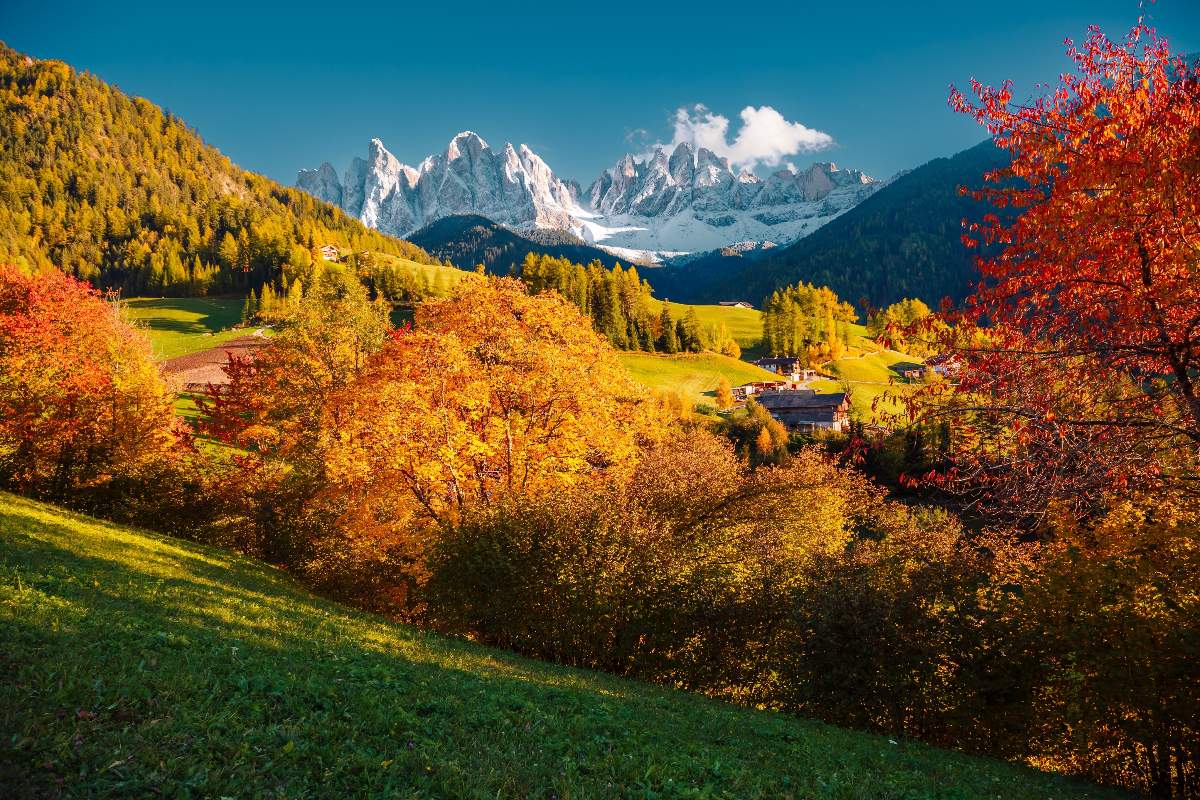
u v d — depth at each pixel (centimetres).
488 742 858
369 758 729
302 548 3025
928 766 1157
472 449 2408
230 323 14900
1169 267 1105
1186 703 1241
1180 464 1248
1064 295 1182
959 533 1962
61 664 823
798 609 1608
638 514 1991
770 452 8019
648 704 1316
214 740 707
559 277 14862
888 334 1276
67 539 1906
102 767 615
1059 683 1418
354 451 2511
